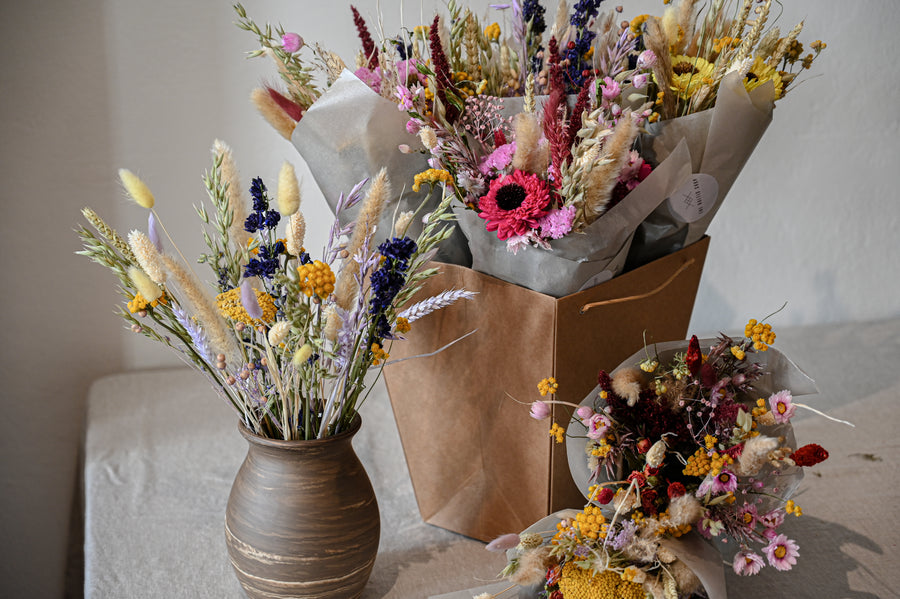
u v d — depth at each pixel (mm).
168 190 1370
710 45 918
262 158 1388
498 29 938
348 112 794
